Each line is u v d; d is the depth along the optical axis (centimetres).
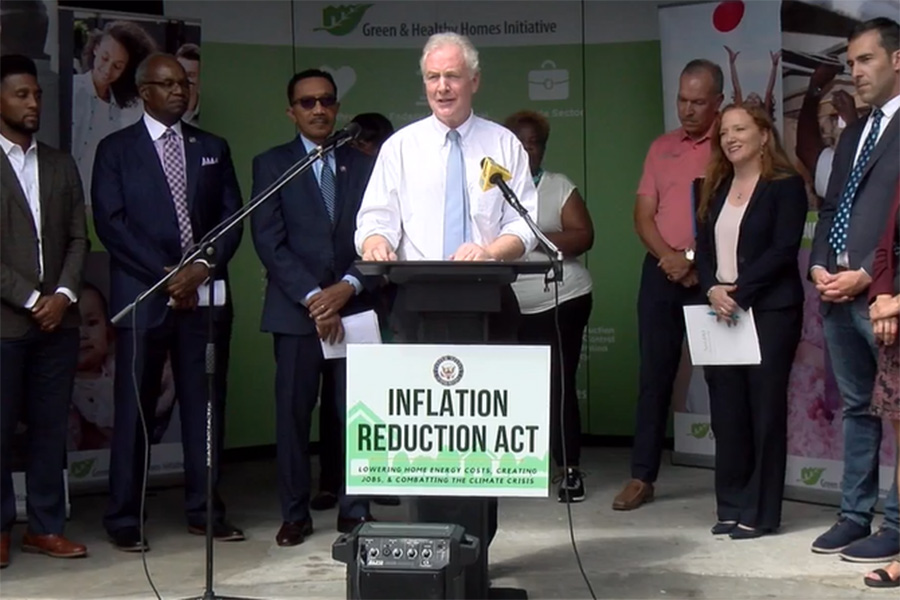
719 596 395
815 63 506
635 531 482
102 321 562
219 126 634
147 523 512
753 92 540
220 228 373
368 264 319
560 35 652
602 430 664
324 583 416
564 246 523
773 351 453
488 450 338
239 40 638
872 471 443
